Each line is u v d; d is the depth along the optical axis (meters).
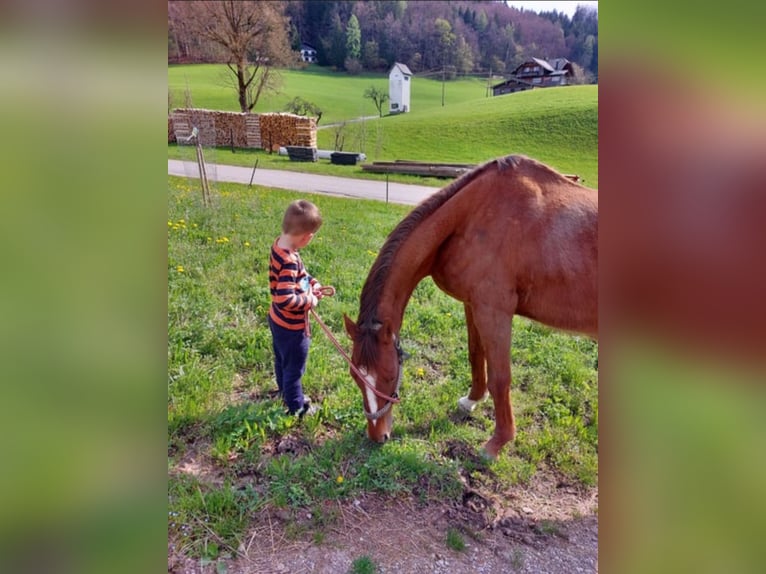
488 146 20.55
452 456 2.84
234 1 23.42
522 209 2.63
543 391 3.59
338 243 6.42
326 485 2.47
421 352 3.94
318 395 3.25
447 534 2.32
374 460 2.65
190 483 2.39
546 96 28.16
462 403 3.25
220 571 1.98
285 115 19.97
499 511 2.51
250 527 2.21
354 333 2.57
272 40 25.08
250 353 3.54
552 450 2.99
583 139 20.25
